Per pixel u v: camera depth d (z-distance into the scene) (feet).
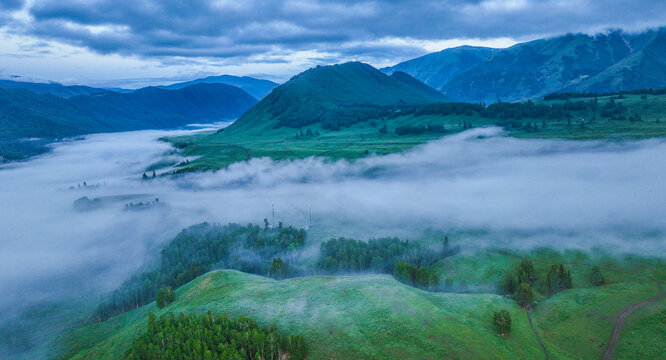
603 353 284.41
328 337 265.54
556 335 306.96
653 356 269.85
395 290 328.70
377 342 258.37
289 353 248.11
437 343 259.19
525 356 269.64
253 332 258.57
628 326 305.53
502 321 288.71
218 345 256.52
